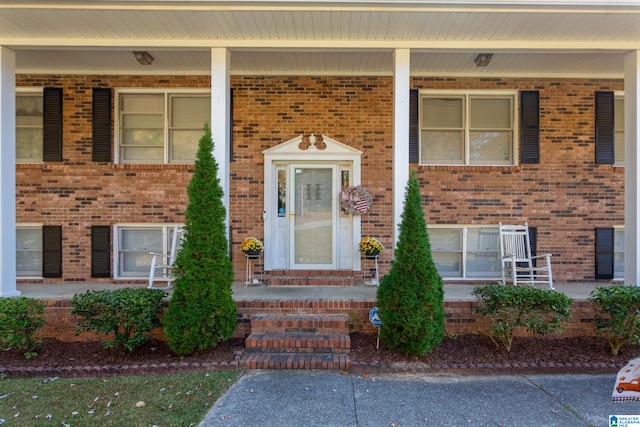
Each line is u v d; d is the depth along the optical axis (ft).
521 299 14.66
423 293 14.51
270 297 17.62
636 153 17.57
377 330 16.46
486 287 15.85
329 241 23.49
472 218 23.24
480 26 16.25
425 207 23.25
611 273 23.16
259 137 23.18
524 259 20.90
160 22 16.14
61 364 14.21
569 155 23.34
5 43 17.31
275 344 15.07
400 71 17.39
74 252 23.18
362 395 12.19
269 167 23.11
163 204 23.24
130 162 23.77
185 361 14.38
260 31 16.81
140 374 13.75
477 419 10.84
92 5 14.98
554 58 21.03
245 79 23.18
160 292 16.10
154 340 16.26
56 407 11.31
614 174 23.34
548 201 23.24
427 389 12.66
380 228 23.08
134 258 23.66
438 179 23.29
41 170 23.12
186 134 23.81
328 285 21.21
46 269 23.11
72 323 16.39
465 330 16.66
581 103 23.41
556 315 14.71
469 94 23.67
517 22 15.90
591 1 14.65
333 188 23.49
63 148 23.17
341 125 23.20
